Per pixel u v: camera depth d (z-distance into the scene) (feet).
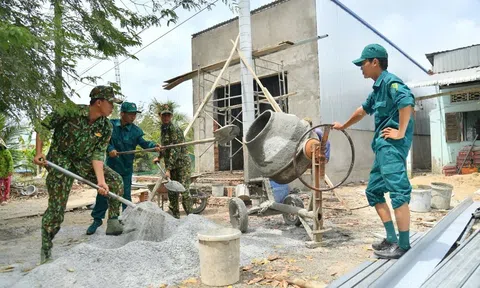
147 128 61.87
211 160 42.39
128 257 10.77
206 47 43.83
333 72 36.63
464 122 45.62
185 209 19.12
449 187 21.57
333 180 36.11
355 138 39.93
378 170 11.10
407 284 8.75
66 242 15.07
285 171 14.07
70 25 11.92
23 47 8.93
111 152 16.78
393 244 10.84
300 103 35.47
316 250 13.08
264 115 15.17
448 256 9.89
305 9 35.27
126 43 13.46
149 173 57.82
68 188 11.99
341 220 18.86
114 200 14.25
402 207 10.27
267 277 10.18
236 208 16.78
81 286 9.44
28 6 11.10
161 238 13.51
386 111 10.79
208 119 42.86
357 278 9.02
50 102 9.97
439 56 52.47
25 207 28.60
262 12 38.47
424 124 61.77
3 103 9.95
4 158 30.30
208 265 9.73
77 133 12.12
